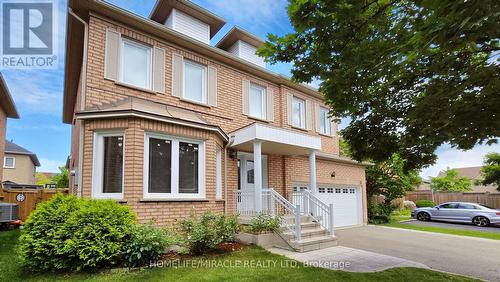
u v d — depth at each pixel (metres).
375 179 18.84
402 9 4.43
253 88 12.68
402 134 6.50
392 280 6.02
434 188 37.34
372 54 4.61
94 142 7.73
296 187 13.06
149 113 7.72
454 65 5.16
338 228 14.83
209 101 10.74
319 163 14.30
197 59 10.70
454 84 5.19
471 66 4.93
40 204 6.32
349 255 8.19
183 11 11.73
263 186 12.09
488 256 8.75
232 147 10.97
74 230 5.90
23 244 5.90
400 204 26.44
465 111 4.91
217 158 9.95
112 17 8.90
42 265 5.79
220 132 9.49
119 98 8.70
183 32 11.63
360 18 4.27
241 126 11.59
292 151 11.93
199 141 8.97
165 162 8.13
